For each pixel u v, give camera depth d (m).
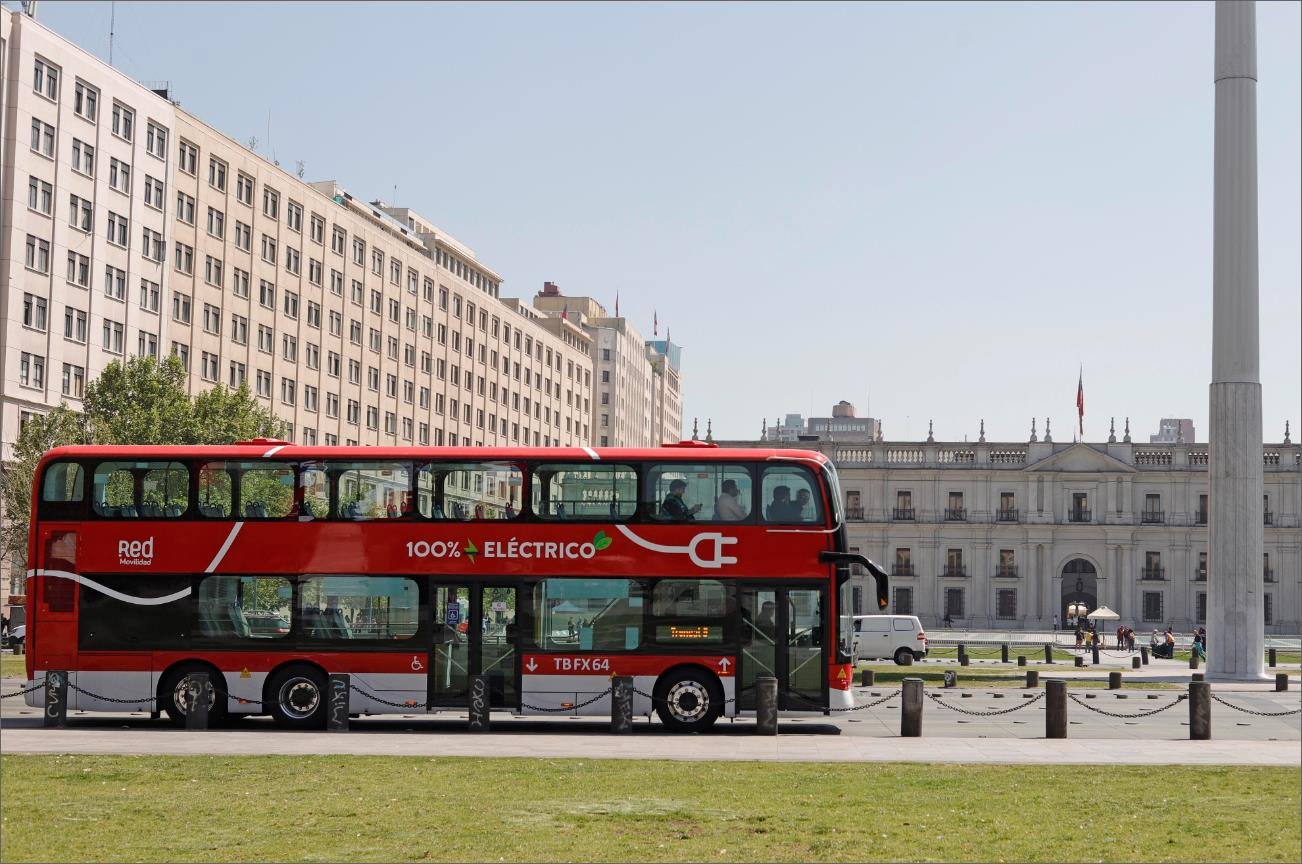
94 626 26.05
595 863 12.98
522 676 25.73
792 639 25.86
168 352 82.38
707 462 26.28
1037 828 14.97
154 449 26.53
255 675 25.89
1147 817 15.77
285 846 13.61
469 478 26.25
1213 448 46.94
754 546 26.05
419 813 15.55
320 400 102.00
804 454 26.45
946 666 59.03
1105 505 125.50
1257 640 46.34
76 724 26.94
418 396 119.38
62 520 26.31
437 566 25.95
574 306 196.62
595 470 26.25
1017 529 126.12
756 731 25.73
